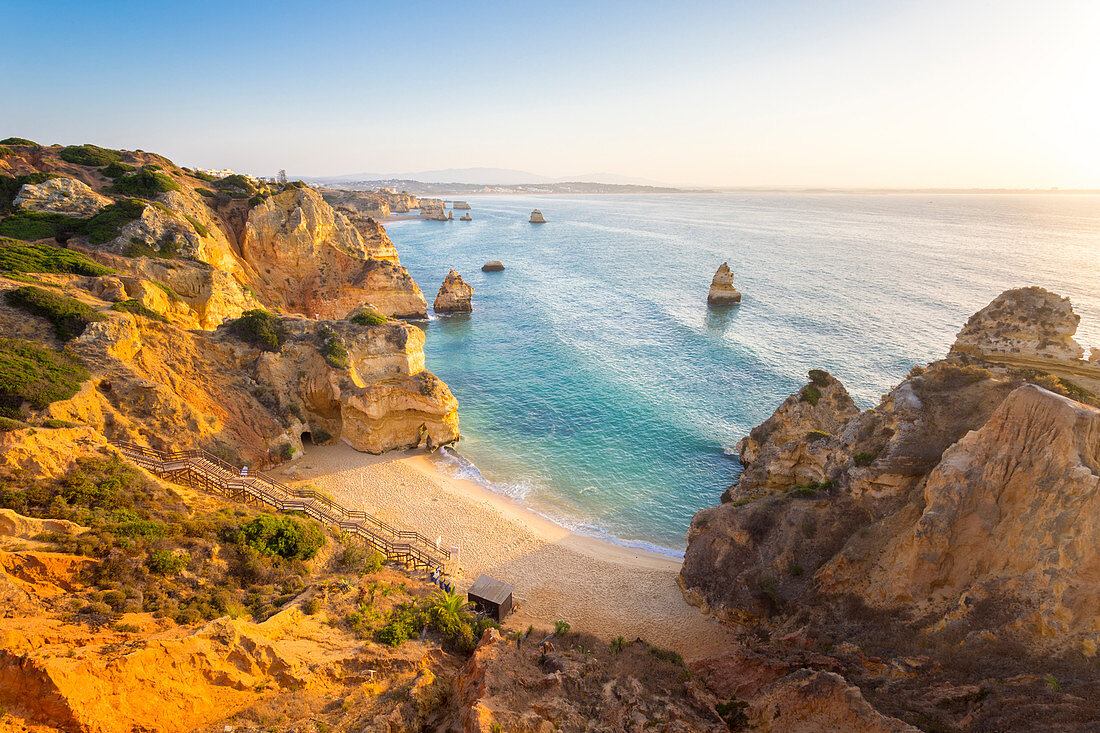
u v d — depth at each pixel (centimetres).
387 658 2109
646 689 2130
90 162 7712
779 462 3900
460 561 3578
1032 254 14625
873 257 14625
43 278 4412
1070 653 1862
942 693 1897
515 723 1683
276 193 8838
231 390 4472
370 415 4809
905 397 3164
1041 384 3028
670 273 13512
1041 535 2117
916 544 2403
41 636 1686
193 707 1655
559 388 6600
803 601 2744
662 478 4769
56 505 2422
